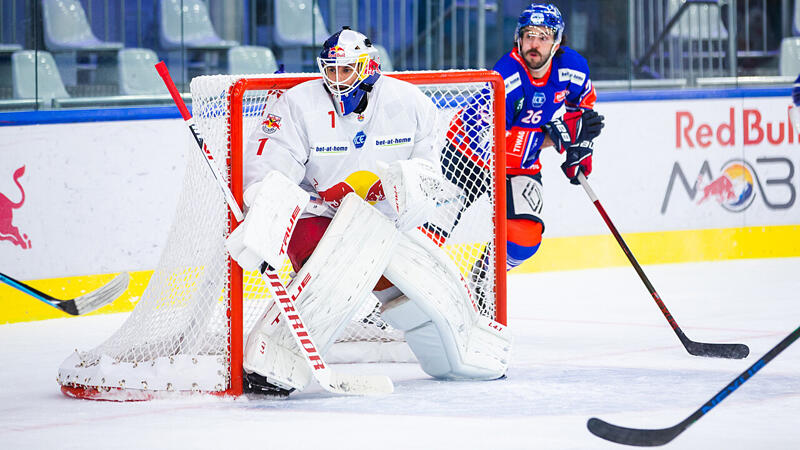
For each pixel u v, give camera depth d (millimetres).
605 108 19172
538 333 12289
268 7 19094
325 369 8398
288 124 8609
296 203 8219
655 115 19594
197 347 8797
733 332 12086
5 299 14016
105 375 8672
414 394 8641
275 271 8250
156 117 15414
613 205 19281
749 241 20438
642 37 20609
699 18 20703
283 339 8617
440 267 9031
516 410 7922
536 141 11602
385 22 20250
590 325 12859
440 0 20422
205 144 8398
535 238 11555
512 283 17219
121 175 15133
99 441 7176
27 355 11445
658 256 19656
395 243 8773
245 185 8617
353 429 7344
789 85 21641
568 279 17609
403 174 8383
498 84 9805
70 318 14391
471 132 10469
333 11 19906
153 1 17875
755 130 20469
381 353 10375
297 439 7070
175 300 8930
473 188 10477
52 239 14547
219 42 18625
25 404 8656
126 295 15094
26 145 14352
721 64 20875
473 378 9219
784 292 15609
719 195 20172
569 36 21484
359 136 8781
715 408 7895
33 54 16703
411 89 8953
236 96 8555
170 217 15555
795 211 20844
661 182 19656
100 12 17500
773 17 21688
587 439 6938
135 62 17734
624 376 9367
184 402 8500
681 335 10578
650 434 6539
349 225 8680
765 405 7977
